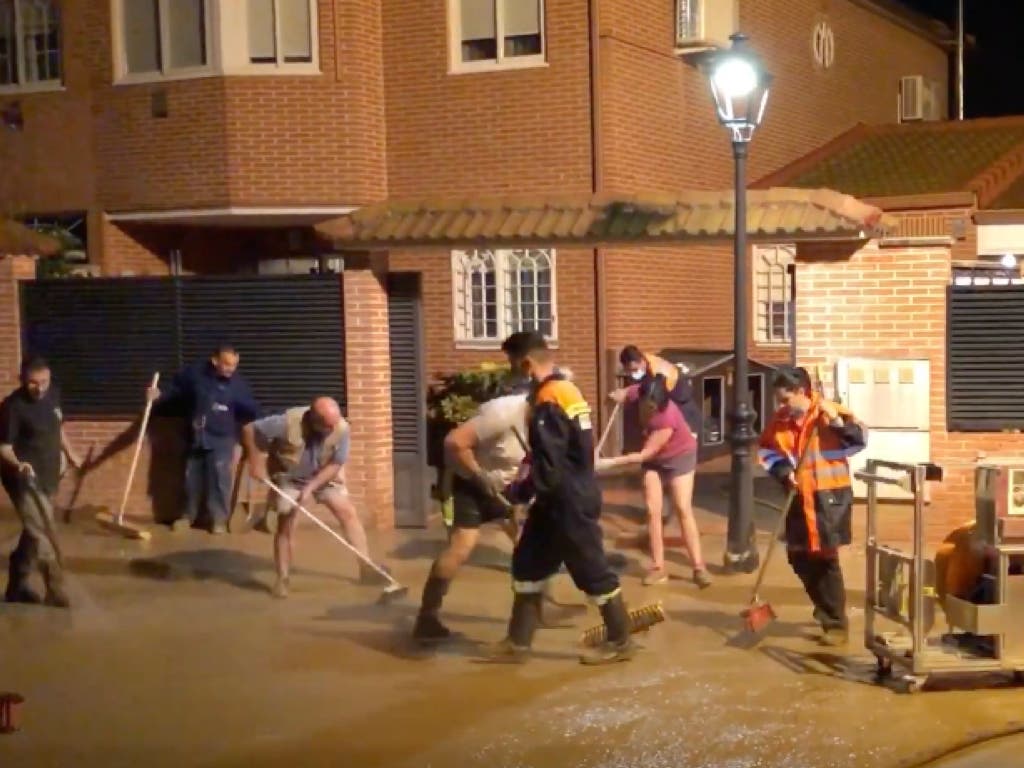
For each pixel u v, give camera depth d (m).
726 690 7.35
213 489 12.40
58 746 6.61
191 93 16.42
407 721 6.90
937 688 7.36
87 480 13.16
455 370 16.97
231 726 6.87
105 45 16.88
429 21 16.70
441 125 16.75
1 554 11.66
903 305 11.22
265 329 12.59
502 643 7.96
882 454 11.33
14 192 17.41
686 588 9.84
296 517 10.05
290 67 16.38
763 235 11.59
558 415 7.61
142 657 8.22
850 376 11.34
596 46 16.03
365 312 12.31
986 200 18.08
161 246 17.67
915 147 20.75
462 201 13.48
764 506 13.10
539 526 7.79
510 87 16.44
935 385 11.17
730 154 19.06
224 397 12.34
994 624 7.14
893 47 24.84
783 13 20.45
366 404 12.35
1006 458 7.56
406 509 12.52
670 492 9.94
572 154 16.23
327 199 16.45
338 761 6.34
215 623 9.03
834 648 8.17
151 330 12.91
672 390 9.95
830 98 22.20
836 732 6.66
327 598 9.72
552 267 16.41
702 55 17.64
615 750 6.44
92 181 17.06
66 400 13.17
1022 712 6.95
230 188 16.33
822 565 8.16
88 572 10.75
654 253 17.19
